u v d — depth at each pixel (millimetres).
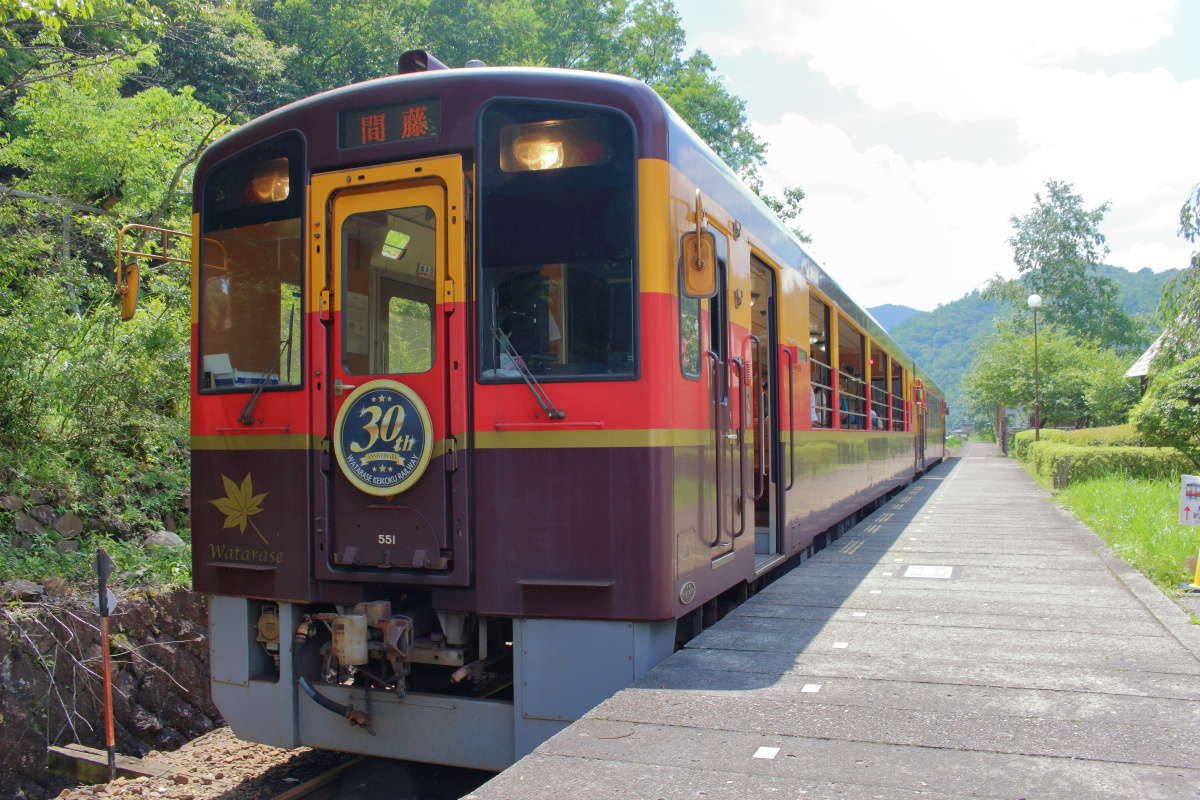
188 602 7613
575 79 4496
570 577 4359
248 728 5039
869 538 10469
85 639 6594
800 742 3471
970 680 4324
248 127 5121
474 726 4570
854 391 11609
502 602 4434
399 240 4656
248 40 21781
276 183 5016
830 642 5102
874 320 13500
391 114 4699
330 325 4750
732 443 5578
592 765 3258
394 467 4547
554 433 4387
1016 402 40719
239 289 5117
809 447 8242
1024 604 6242
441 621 4633
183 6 13969
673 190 4535
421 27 29688
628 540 4305
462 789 5258
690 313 4770
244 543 4984
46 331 9047
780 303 7301
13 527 7961
